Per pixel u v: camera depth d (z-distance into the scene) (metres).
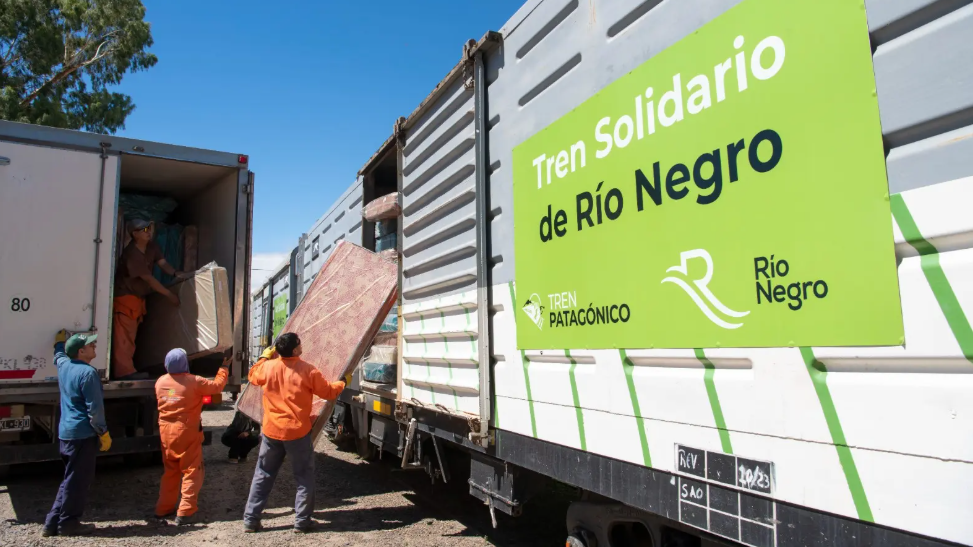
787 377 1.91
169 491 5.18
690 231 2.28
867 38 1.74
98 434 4.80
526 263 3.31
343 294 5.64
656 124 2.47
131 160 6.40
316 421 5.02
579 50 2.98
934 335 1.55
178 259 7.66
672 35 2.42
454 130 4.24
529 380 3.27
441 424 4.30
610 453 2.67
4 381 5.16
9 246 5.27
